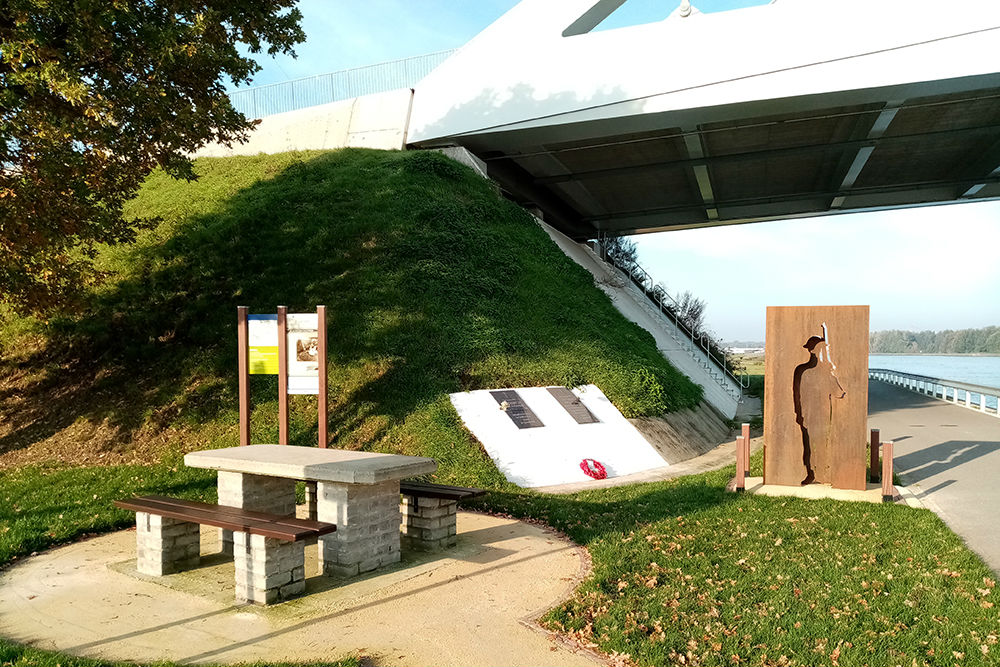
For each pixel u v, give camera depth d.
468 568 6.38
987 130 22.75
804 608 5.27
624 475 12.12
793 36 19.52
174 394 12.88
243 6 11.87
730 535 7.39
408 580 6.02
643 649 4.52
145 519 6.26
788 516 8.31
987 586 5.79
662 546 6.89
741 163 27.23
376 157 21.69
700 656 4.48
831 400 10.41
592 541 7.12
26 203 9.83
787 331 10.55
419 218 17.98
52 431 12.43
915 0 18.52
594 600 5.38
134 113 10.31
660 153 26.05
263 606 5.36
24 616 5.18
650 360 18.70
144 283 16.09
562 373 14.66
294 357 10.05
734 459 14.46
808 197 33.12
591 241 38.38
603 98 21.16
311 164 21.58
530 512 8.73
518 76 22.16
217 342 14.02
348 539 6.05
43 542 7.16
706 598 5.46
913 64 18.56
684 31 20.52
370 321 14.26
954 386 27.20
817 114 21.52
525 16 22.12
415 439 11.39
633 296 30.38
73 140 9.88
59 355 14.54
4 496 9.17
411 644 4.68
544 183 29.12
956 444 15.30
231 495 6.80
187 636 4.79
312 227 17.30
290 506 7.27
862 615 5.14
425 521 7.05
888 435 17.05
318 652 4.53
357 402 12.27
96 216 11.12
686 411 17.27
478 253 17.84
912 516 8.34
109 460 11.41
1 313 16.06
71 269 12.45
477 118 22.53
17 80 8.61
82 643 4.66
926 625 4.98
